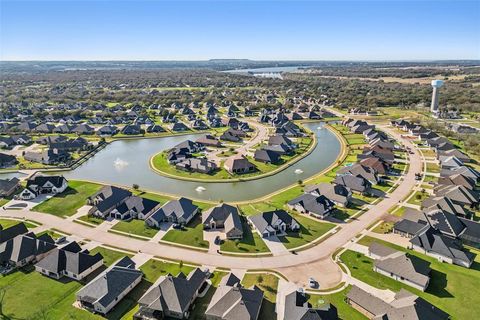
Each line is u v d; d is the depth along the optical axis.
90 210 104.38
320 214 103.00
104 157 172.38
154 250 86.44
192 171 147.12
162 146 193.00
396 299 67.06
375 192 122.56
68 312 65.44
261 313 65.44
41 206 111.06
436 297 69.44
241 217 104.06
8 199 116.69
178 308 64.06
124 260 77.62
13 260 79.31
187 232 95.12
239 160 147.62
